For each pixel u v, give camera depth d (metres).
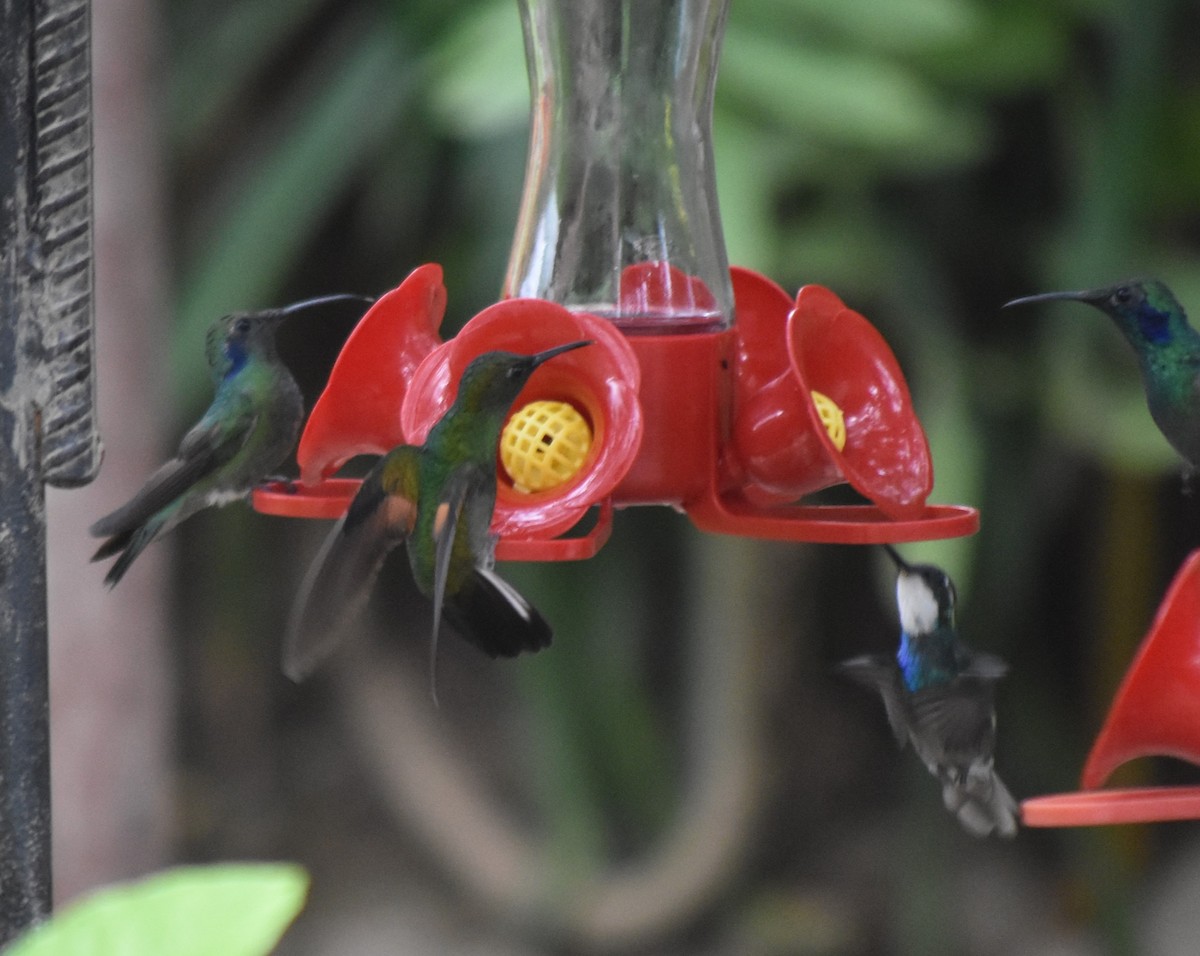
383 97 10.80
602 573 12.80
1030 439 12.00
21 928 4.48
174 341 10.47
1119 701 4.65
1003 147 12.24
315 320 13.41
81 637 8.60
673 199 5.43
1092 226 10.70
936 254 12.06
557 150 5.49
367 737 14.50
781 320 5.51
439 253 11.63
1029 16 10.65
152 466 8.73
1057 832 13.42
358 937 14.05
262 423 6.09
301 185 10.75
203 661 15.05
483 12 9.25
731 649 12.52
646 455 4.95
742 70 8.88
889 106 9.01
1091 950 13.57
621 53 5.47
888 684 5.70
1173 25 11.58
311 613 4.73
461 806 13.99
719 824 12.95
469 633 4.87
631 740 13.07
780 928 14.04
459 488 4.70
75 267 4.46
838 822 14.87
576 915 13.31
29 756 4.50
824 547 14.67
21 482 4.47
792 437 5.03
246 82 12.16
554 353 4.75
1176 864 14.56
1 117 4.38
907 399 5.16
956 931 13.73
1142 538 13.38
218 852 14.83
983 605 12.15
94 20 8.50
